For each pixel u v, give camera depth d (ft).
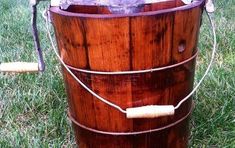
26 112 3.40
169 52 2.01
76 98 2.21
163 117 2.18
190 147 2.86
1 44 4.52
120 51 1.96
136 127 2.17
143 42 1.94
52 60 3.96
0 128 3.21
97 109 2.15
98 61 2.01
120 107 2.11
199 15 2.09
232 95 3.22
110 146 2.25
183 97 2.21
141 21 1.89
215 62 3.87
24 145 2.91
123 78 2.02
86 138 2.31
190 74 2.21
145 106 2.02
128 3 2.05
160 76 2.05
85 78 2.09
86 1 2.06
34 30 2.18
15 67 2.27
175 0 2.24
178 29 1.98
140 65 1.99
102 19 1.89
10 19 5.43
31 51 4.31
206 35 4.38
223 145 2.84
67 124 3.11
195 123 3.05
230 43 4.21
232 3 5.48
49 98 3.46
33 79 3.69
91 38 1.96
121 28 1.90
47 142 2.93
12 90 3.63
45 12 2.21
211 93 3.31
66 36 2.04
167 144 2.29
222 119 3.02
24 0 6.59
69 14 1.96
